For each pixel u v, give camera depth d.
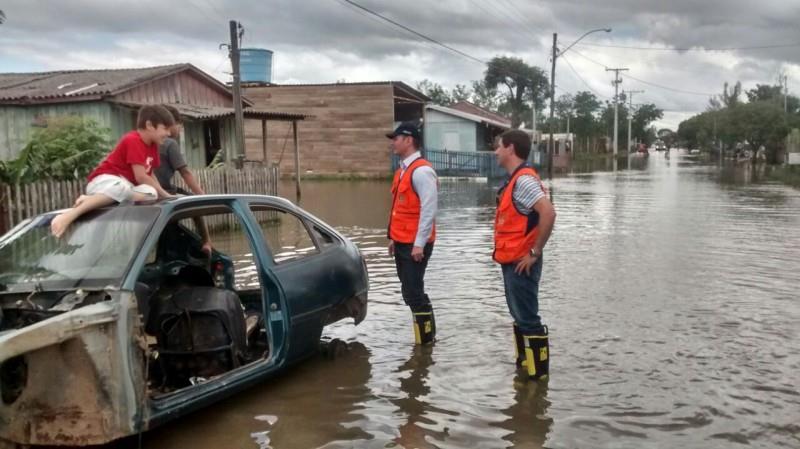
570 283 8.63
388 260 10.72
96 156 11.84
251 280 8.74
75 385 3.83
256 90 33.84
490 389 5.21
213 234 12.00
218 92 20.06
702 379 5.31
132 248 4.33
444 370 5.62
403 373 5.57
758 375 5.38
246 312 5.94
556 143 65.19
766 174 40.34
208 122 19.41
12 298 4.20
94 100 14.80
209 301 4.85
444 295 8.16
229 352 4.86
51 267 4.36
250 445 4.34
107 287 4.03
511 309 5.40
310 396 5.12
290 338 5.21
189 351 4.77
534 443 4.31
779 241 12.22
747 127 58.91
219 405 4.97
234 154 20.58
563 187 28.72
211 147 19.58
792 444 4.26
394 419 4.71
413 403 4.97
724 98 103.44
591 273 9.27
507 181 5.39
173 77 17.84
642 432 4.44
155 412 4.09
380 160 33.50
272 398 5.09
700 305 7.45
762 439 4.33
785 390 5.08
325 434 4.49
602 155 89.75
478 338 6.45
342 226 15.19
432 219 5.95
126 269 4.17
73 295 4.04
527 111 74.44
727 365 5.59
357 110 33.44
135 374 3.98
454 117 38.09
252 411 4.86
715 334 6.40
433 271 9.67
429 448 4.27
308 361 5.89
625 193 24.95
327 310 5.68
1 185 9.68
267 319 5.13
